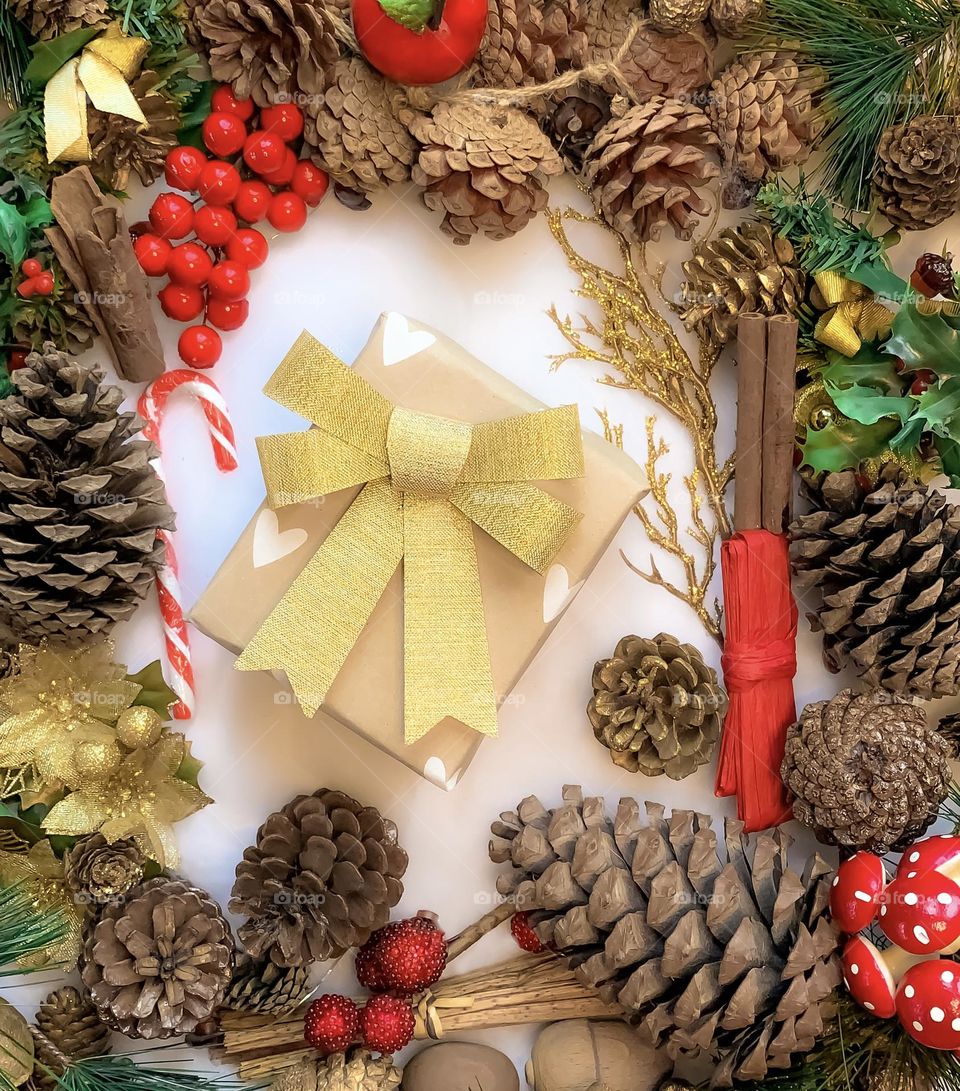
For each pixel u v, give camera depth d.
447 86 0.41
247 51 0.39
